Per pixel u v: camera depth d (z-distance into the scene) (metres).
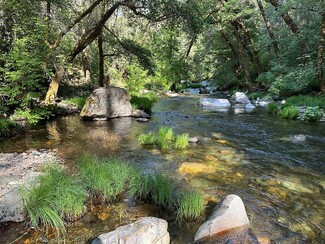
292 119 10.54
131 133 8.56
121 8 15.58
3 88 8.62
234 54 23.80
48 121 10.60
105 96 11.10
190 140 7.37
